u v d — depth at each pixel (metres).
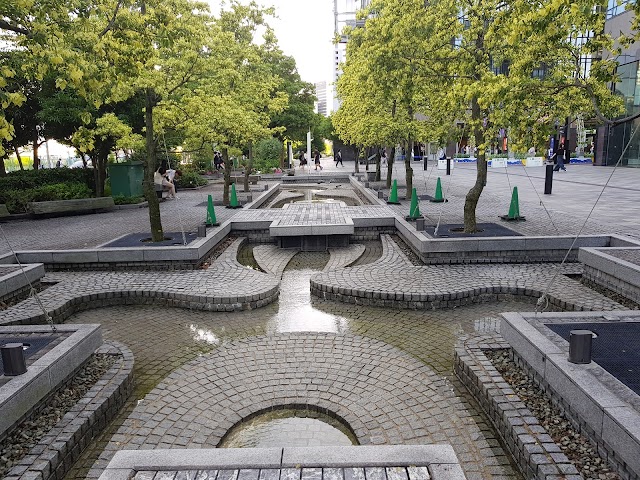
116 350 6.40
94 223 16.75
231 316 8.41
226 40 16.30
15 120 19.88
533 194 20.94
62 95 17.75
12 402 4.34
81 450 4.61
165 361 6.73
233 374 6.03
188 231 13.52
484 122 11.57
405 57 11.54
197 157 35.56
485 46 10.52
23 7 6.20
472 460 4.37
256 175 35.38
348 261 11.73
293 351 6.65
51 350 5.34
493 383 5.21
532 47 7.80
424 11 11.34
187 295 8.77
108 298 9.05
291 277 10.77
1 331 5.97
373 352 6.58
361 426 4.86
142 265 10.80
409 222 13.52
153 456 3.59
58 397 5.16
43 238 14.10
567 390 4.44
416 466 3.45
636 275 7.52
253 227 14.22
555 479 3.72
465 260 10.65
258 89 21.03
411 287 8.85
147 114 11.41
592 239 10.46
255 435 4.88
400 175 33.66
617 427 3.67
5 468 4.04
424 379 5.84
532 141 8.31
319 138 68.44
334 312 8.49
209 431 4.84
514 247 10.56
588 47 7.84
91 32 7.39
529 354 5.27
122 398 5.53
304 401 5.36
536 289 8.58
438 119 14.51
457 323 7.84
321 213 15.72
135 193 22.88
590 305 7.60
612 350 5.01
